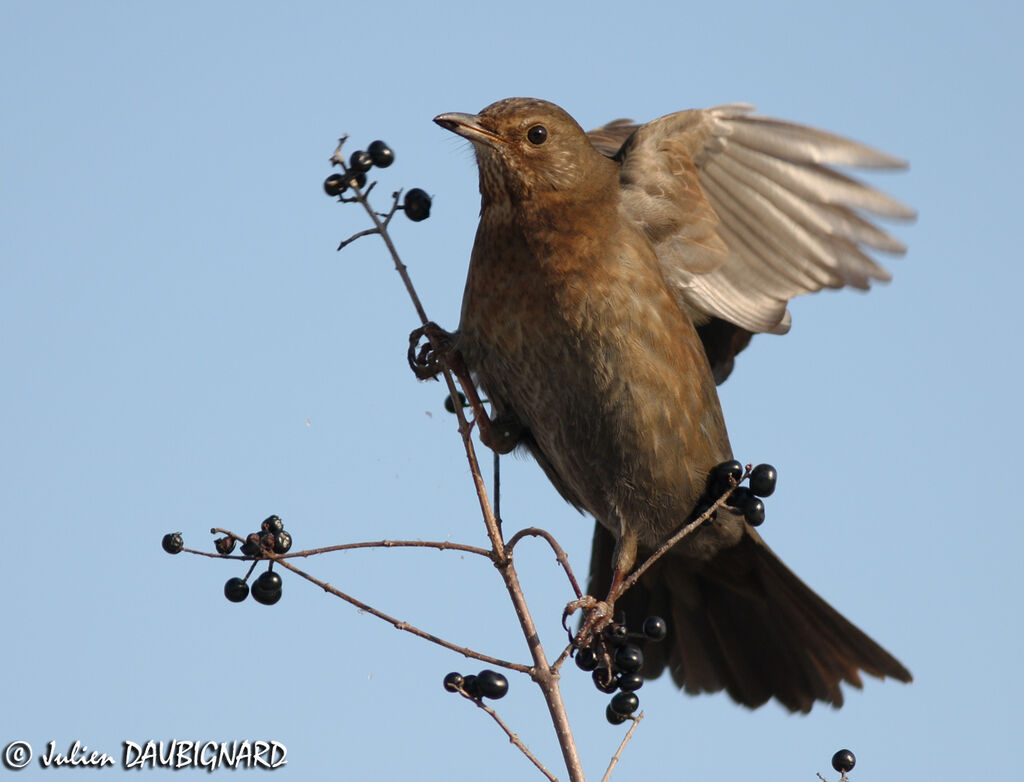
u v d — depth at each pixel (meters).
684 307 10.92
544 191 9.95
